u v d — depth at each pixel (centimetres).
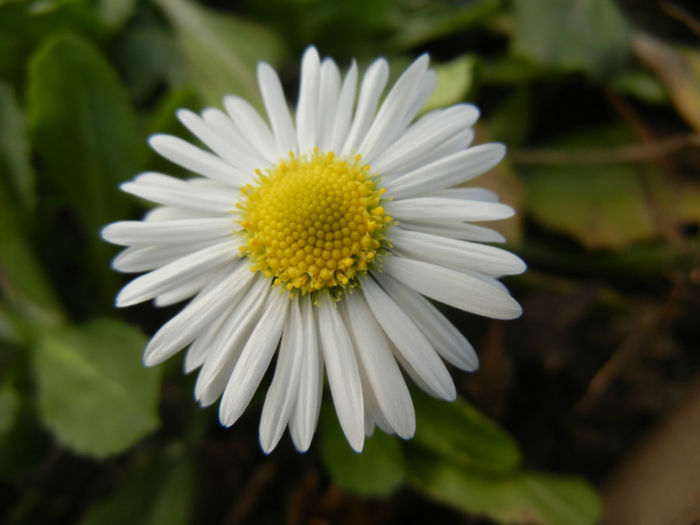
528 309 5
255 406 5
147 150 5
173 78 5
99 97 5
